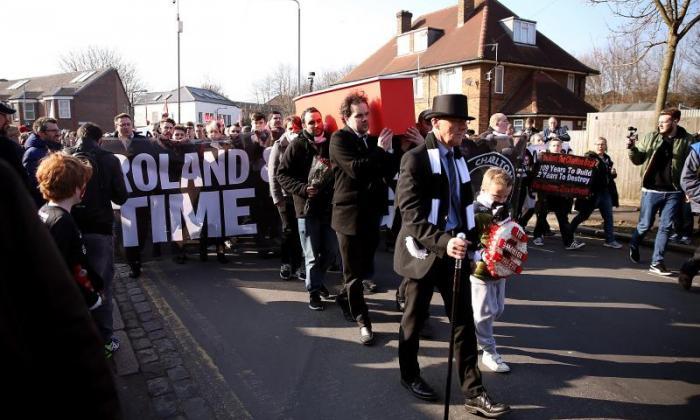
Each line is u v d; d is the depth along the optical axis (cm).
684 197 630
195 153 672
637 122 1223
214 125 854
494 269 349
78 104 4653
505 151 685
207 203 680
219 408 325
